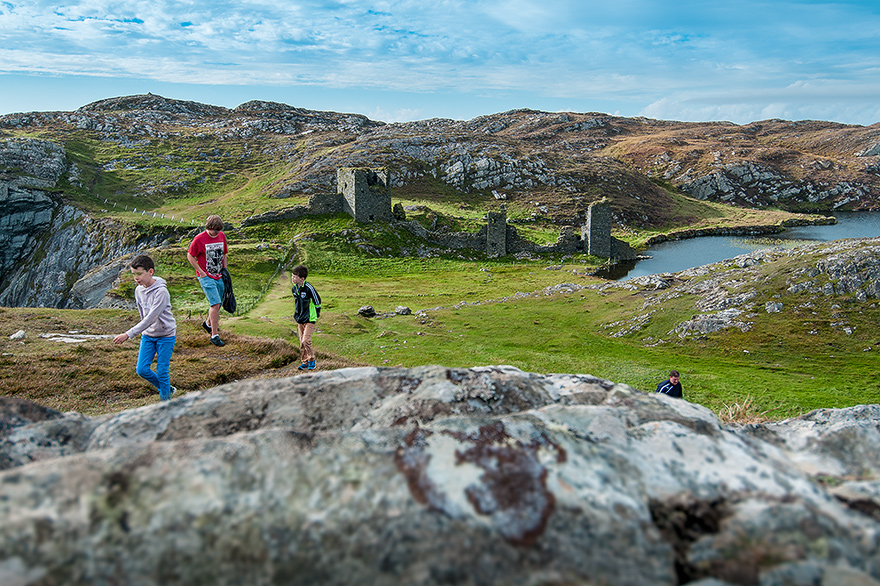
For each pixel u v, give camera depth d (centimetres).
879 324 2711
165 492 213
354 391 337
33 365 1105
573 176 13625
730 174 15362
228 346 1452
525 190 12962
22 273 8300
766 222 11819
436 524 209
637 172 15450
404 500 218
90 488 210
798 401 2070
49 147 11031
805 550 204
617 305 3844
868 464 303
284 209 8025
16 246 8662
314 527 207
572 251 8769
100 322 1756
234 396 330
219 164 13675
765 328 2909
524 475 231
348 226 7781
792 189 14825
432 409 311
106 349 1326
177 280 4650
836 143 18988
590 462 246
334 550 200
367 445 247
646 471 248
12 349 1255
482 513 214
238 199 10475
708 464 255
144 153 13550
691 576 202
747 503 229
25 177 9738
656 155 17225
